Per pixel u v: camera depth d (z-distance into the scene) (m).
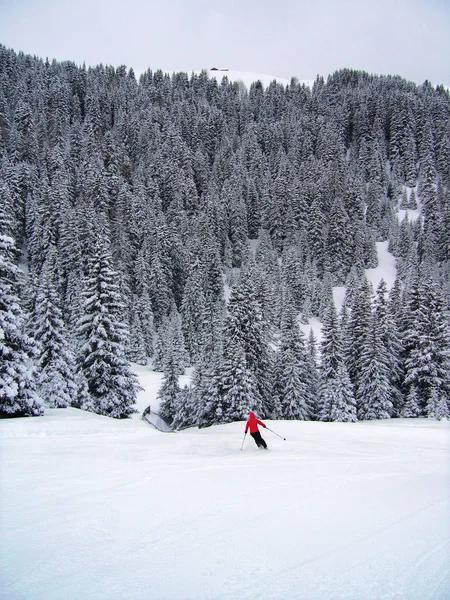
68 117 133.00
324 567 4.09
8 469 8.61
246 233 111.38
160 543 4.75
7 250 18.94
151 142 129.12
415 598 3.48
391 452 11.38
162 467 8.92
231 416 30.78
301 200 114.81
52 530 5.18
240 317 35.50
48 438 13.20
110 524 5.38
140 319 69.31
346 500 6.29
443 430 17.44
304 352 39.31
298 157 146.12
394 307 53.69
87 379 26.28
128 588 3.74
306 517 5.53
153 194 105.19
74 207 88.69
